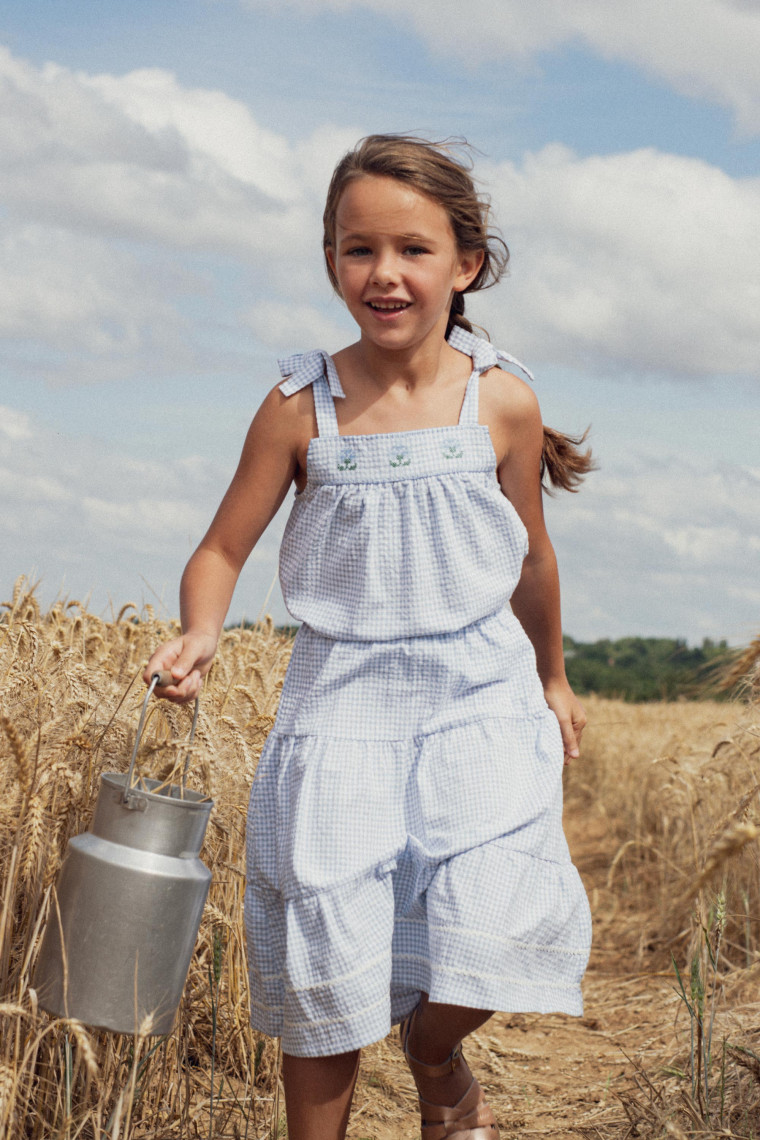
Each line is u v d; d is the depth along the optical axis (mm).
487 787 2109
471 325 2545
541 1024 4262
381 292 2174
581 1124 3012
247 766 2912
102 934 1995
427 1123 2270
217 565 2363
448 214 2219
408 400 2312
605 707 12734
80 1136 2400
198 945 3021
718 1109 2781
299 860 2084
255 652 4238
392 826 2125
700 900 4254
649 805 7336
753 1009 3709
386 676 2211
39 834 2230
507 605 2393
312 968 2039
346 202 2186
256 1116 2768
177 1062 2719
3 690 2594
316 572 2287
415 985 2133
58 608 3990
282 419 2324
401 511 2242
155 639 3859
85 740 2488
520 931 2031
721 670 4262
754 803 3691
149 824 2045
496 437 2383
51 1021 2312
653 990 4574
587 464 2688
